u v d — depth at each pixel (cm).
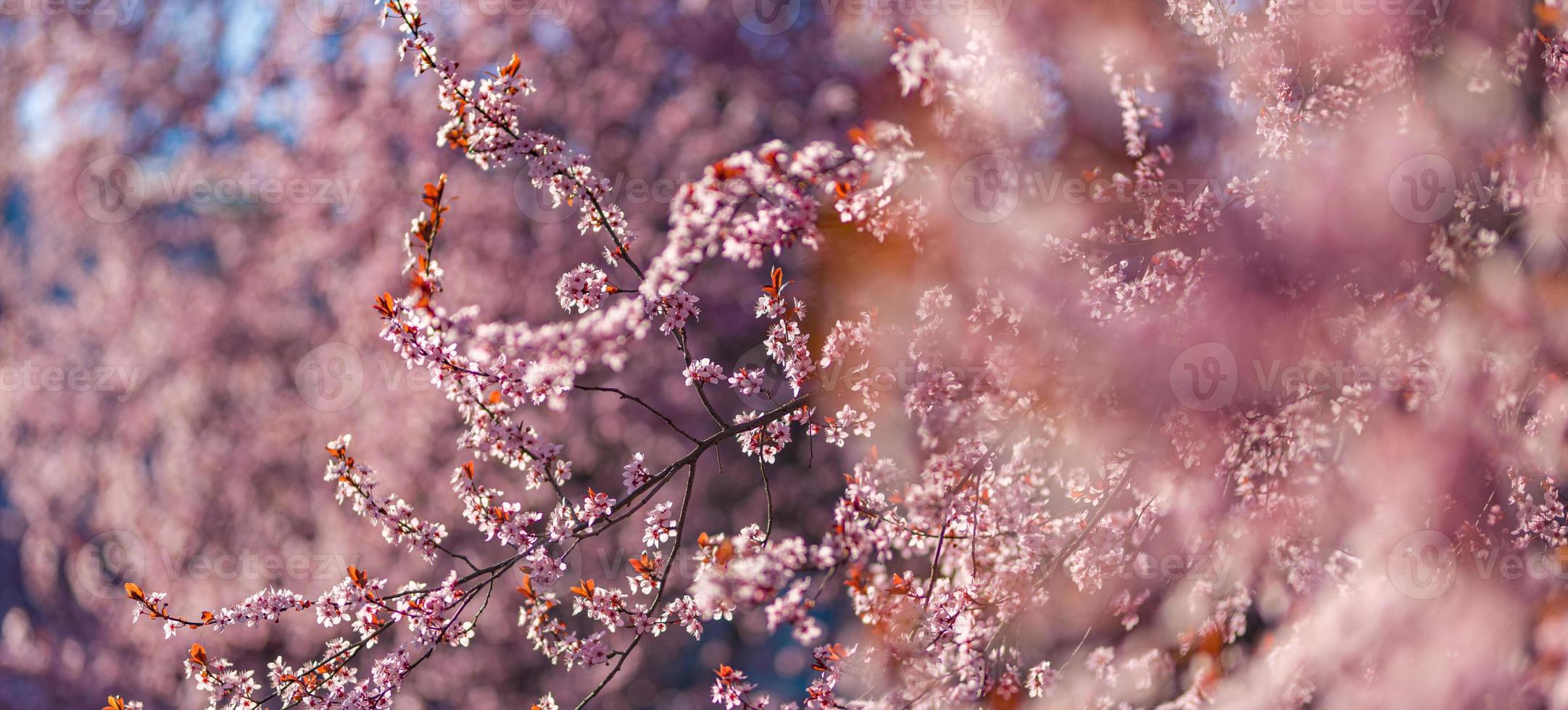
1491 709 221
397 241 742
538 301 711
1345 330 238
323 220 768
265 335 778
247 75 805
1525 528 226
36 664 794
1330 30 228
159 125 818
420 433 707
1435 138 238
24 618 816
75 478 824
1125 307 232
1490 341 238
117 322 827
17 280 876
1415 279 238
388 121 760
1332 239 233
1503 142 243
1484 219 241
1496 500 237
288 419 753
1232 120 266
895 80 493
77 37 845
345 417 736
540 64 759
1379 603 253
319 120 774
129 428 802
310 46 788
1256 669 287
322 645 710
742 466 745
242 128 805
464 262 724
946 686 238
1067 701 263
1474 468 237
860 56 651
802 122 726
